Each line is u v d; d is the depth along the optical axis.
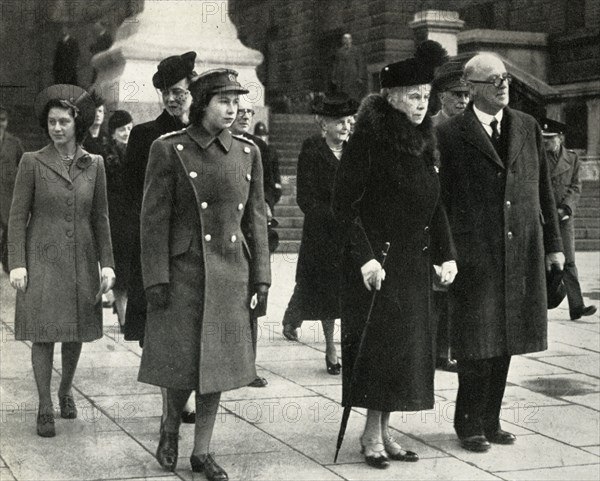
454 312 5.70
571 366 7.98
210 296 5.09
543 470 5.30
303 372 7.56
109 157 8.59
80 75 15.82
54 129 5.93
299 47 32.06
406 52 30.45
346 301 5.38
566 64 24.89
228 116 5.14
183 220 5.14
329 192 7.46
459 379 5.74
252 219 5.31
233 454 5.48
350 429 6.02
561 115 23.70
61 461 5.29
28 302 5.85
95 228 6.10
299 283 7.53
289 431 5.95
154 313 5.13
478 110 5.78
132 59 15.17
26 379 7.18
